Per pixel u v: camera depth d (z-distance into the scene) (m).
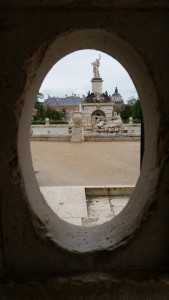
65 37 2.04
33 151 13.72
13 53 1.95
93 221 4.95
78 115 17.41
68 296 2.19
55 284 2.17
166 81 2.01
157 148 2.13
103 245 2.32
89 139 18.16
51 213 2.68
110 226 2.65
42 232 2.24
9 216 2.18
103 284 2.17
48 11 1.93
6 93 1.98
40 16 1.93
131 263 2.27
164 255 2.26
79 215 5.13
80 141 17.52
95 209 5.61
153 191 2.18
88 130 22.98
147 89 2.19
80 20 1.95
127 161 10.88
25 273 2.24
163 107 2.03
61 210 5.31
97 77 27.34
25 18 1.93
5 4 1.84
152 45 1.98
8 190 2.12
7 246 2.23
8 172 2.08
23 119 2.17
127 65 2.47
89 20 1.95
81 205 5.55
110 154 12.70
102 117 26.55
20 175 2.10
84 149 14.38
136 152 13.23
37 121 31.48
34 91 2.37
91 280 2.17
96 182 7.72
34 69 2.03
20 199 2.14
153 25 1.96
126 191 6.42
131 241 2.22
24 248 2.23
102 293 2.19
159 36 1.97
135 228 2.23
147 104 2.33
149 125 2.38
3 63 1.96
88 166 9.95
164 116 2.04
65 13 1.93
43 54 2.01
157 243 2.24
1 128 2.01
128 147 15.03
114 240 2.34
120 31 1.97
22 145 2.24
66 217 5.04
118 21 1.95
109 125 23.16
